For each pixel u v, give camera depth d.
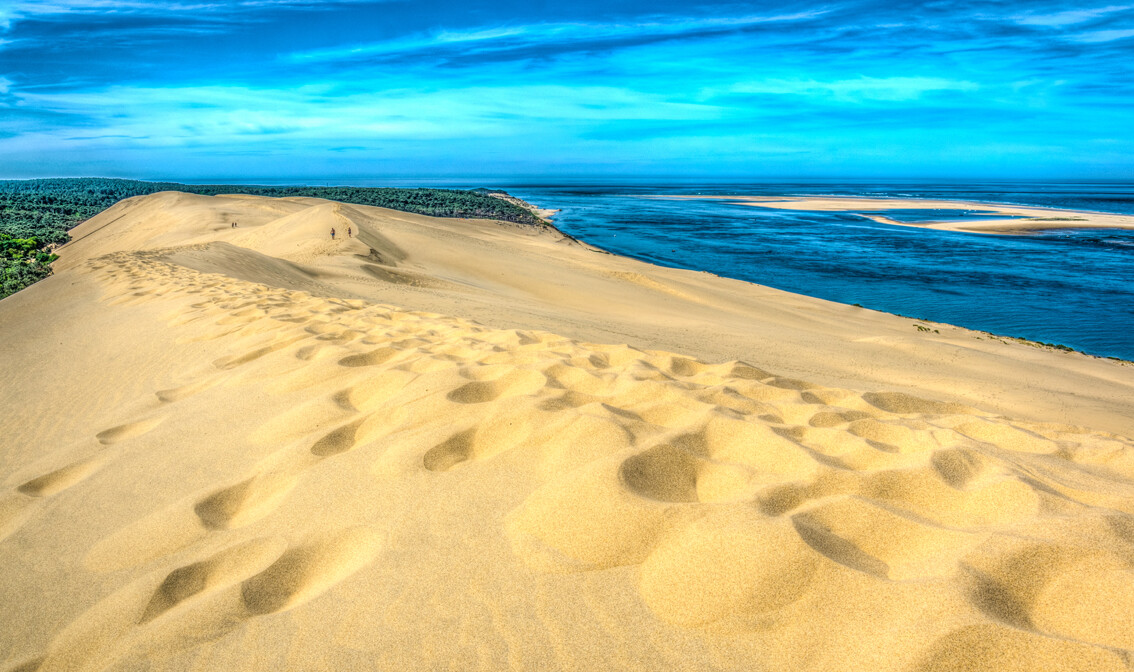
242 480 3.03
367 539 2.34
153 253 16.97
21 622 2.17
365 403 3.76
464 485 2.61
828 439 2.86
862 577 1.80
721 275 35.69
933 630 1.58
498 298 20.22
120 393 5.21
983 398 9.46
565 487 2.43
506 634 1.80
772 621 1.74
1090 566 1.72
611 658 1.69
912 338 16.38
